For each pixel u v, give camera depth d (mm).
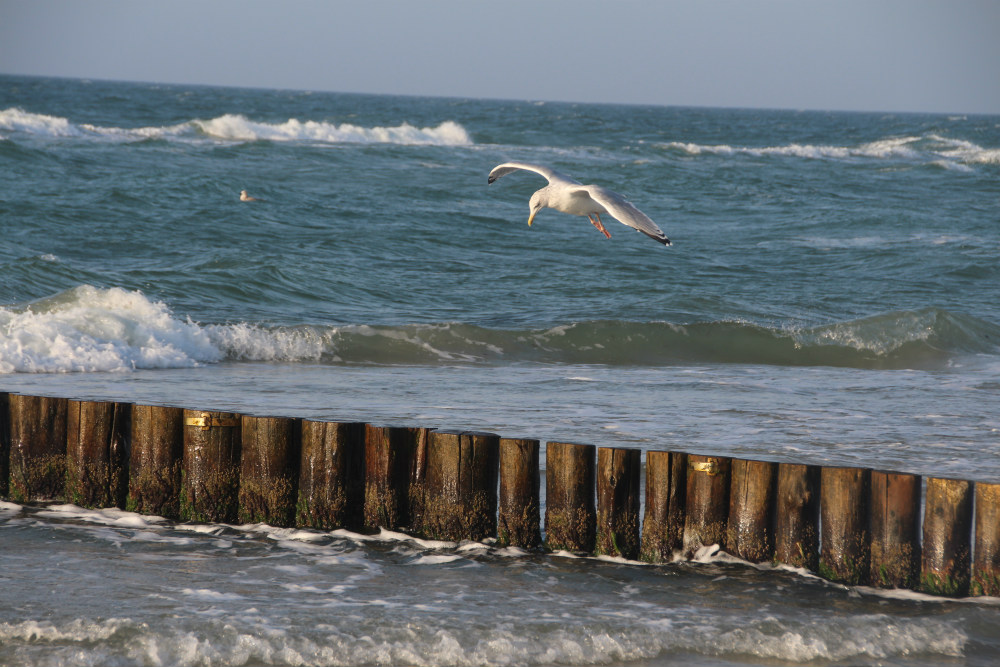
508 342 28906
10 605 10406
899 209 66000
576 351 28812
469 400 21594
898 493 11734
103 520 13797
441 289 36969
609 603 11125
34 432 14320
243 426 13508
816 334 30266
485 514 12953
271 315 31188
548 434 18109
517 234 50250
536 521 12867
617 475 12508
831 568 11984
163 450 13797
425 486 13039
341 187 62469
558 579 11844
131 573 11625
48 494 14398
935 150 130750
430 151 91188
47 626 9859
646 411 20688
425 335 28672
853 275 42875
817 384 24859
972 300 38344
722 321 30625
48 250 38969
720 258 46250
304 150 83000
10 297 30062
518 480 12742
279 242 44094
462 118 196750
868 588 11844
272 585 11367
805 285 40344
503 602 11047
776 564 12250
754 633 10289
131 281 33469
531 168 16688
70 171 59844
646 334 29781
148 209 48969
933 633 10445
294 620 10281
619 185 74688
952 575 11711
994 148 145625
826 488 12008
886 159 116688
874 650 10133
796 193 74250
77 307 27969
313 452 13234
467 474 12844
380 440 13055
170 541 12914
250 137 103375
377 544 12945
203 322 29094
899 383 25219
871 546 11914
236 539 13062
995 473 16109
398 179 68688
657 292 37688
